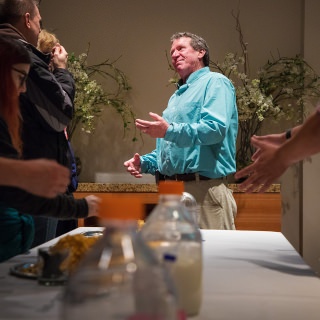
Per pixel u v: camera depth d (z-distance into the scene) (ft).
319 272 13.91
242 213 12.59
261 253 5.25
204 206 9.32
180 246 3.01
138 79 14.57
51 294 3.38
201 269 3.04
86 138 14.56
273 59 14.34
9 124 5.40
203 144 8.75
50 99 7.92
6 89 5.34
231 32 14.40
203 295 3.47
